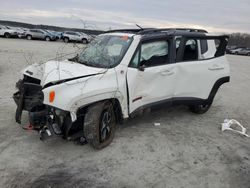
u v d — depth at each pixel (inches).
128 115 193.8
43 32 1581.0
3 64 494.6
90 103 168.4
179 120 245.0
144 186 146.7
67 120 166.6
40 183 143.6
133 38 197.8
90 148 181.8
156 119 242.7
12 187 139.9
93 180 148.7
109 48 204.2
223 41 252.7
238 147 200.1
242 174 164.7
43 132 167.6
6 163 159.6
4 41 1207.6
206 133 221.0
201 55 238.2
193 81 230.1
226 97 358.3
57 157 169.2
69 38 1509.6
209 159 179.2
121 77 184.9
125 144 190.2
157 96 208.4
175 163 171.2
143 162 169.6
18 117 180.1
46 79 170.7
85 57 210.1
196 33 232.2
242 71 716.0
